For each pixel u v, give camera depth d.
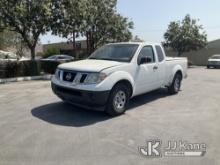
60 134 4.88
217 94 9.34
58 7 16.16
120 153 4.11
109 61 6.45
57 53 40.09
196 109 7.00
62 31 17.02
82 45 36.41
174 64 8.83
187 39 32.53
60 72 6.28
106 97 5.73
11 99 8.01
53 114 6.21
